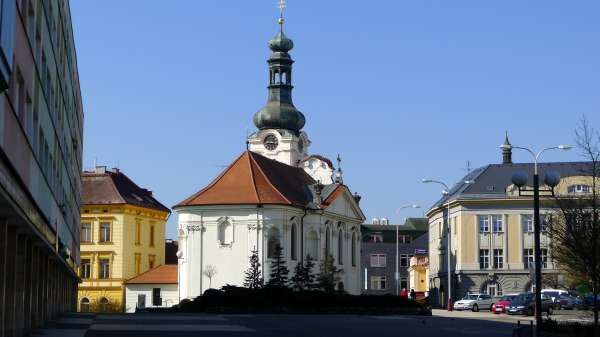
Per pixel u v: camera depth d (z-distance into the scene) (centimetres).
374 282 18300
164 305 11906
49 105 4541
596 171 4434
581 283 4522
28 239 4122
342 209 11512
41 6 3875
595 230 3706
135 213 12450
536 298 3806
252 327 4856
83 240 12175
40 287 4800
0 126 2539
